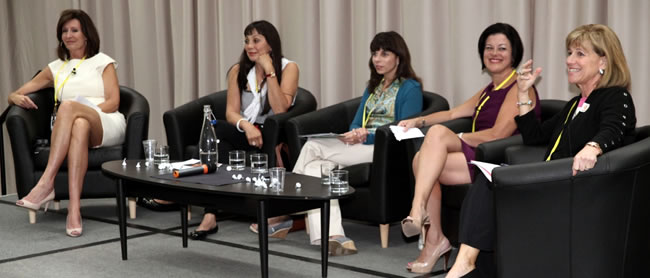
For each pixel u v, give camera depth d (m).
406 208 3.63
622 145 2.54
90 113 4.15
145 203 4.64
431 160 3.05
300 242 3.76
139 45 5.95
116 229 4.12
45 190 4.03
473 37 4.19
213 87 5.59
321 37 4.83
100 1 6.23
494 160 3.00
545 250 2.30
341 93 4.85
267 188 2.85
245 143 4.17
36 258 3.47
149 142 3.60
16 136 4.25
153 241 3.81
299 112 4.15
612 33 2.63
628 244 2.36
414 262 3.18
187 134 4.35
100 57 4.67
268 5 5.16
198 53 5.61
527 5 3.96
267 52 4.21
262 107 4.25
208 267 3.29
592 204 2.28
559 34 3.85
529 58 3.99
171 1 5.67
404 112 3.77
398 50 3.81
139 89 6.00
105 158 4.26
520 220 2.29
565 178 2.26
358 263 3.33
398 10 4.61
